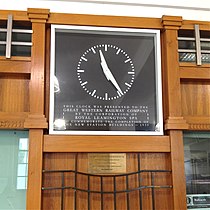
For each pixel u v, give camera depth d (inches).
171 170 77.7
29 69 78.0
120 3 85.2
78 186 76.6
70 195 76.1
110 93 80.1
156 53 83.3
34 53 77.9
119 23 82.7
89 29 81.7
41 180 73.1
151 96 81.4
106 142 76.9
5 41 78.7
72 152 76.4
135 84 81.4
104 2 84.7
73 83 79.2
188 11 88.4
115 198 77.4
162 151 78.2
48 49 80.7
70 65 79.8
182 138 79.7
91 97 79.2
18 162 78.8
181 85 85.9
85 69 80.3
